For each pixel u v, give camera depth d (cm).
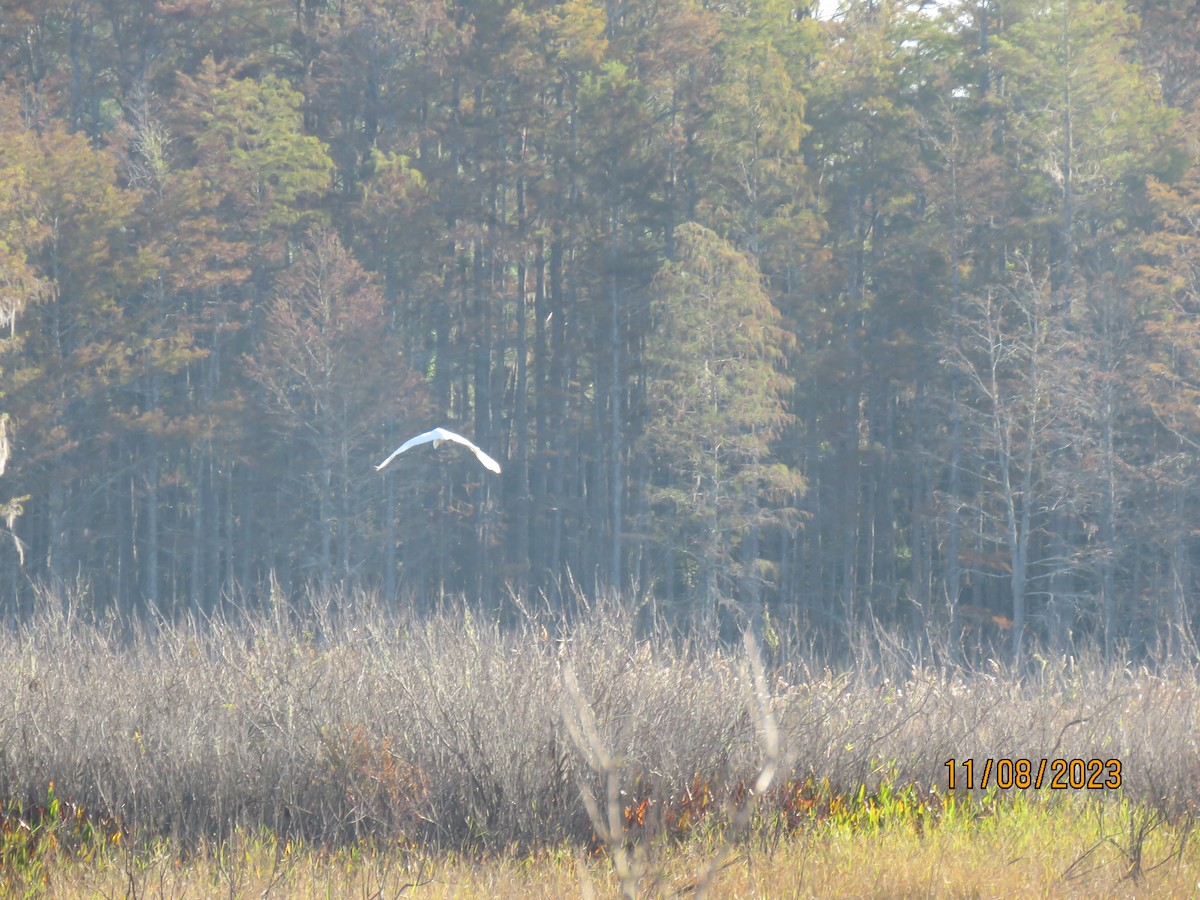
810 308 7331
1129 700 1928
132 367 6731
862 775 1694
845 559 7162
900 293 7050
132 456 7638
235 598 7350
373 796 1546
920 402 7194
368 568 7000
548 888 1306
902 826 1558
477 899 1279
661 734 1605
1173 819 1608
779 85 7269
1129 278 6288
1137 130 6588
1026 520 6022
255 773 1630
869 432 7812
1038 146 6862
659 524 6825
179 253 7050
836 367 7144
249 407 7144
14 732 1684
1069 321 6512
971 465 7156
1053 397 6300
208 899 1283
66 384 6644
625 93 7481
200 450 7125
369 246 7662
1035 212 6962
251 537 7588
